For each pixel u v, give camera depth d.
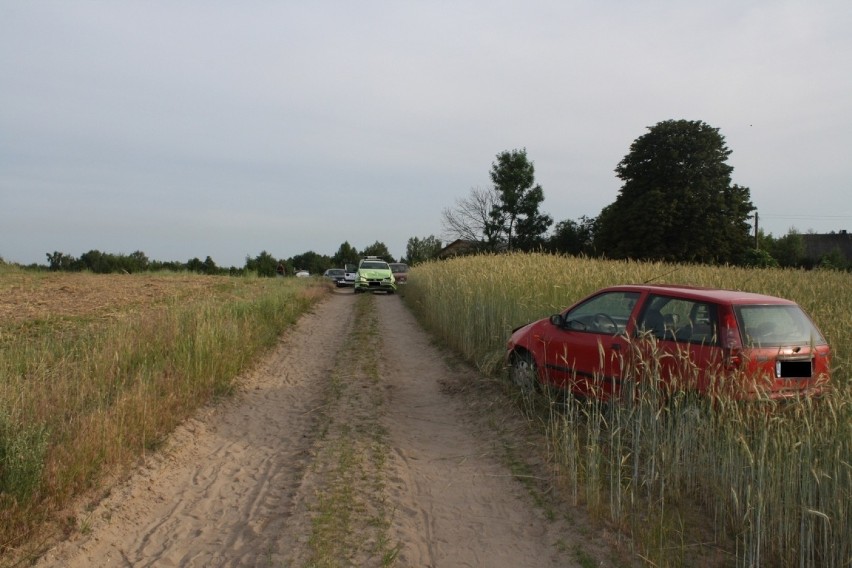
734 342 5.50
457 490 5.57
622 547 4.38
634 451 5.30
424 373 10.71
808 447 4.08
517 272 13.09
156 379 7.73
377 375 10.33
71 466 5.07
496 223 53.09
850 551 3.86
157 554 4.35
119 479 5.44
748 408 4.80
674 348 5.80
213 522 4.89
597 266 14.48
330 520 4.83
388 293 32.91
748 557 4.09
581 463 5.42
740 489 4.49
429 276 21.59
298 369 11.08
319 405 8.50
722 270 15.77
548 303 10.36
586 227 52.34
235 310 14.37
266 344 12.86
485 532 4.74
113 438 5.77
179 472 5.92
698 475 5.03
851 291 11.30
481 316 11.38
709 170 41.97
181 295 19.48
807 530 3.99
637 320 6.46
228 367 9.56
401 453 6.52
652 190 40.97
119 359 8.15
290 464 6.22
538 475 5.76
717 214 41.06
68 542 4.33
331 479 5.69
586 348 6.95
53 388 6.68
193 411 7.63
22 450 4.57
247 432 7.33
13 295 18.38
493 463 6.23
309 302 22.47
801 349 5.56
